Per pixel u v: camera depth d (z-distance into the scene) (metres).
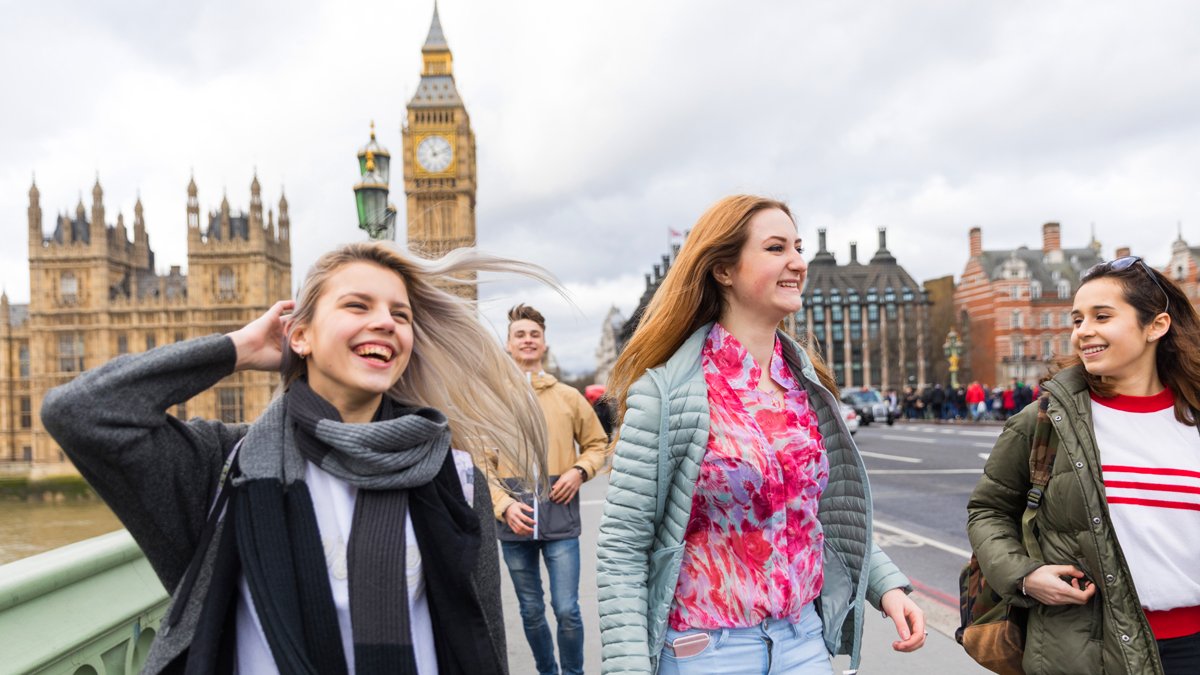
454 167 103.25
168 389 1.33
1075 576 1.89
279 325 1.51
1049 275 87.19
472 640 1.40
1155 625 1.90
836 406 1.90
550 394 3.83
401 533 1.35
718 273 1.89
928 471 13.12
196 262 107.12
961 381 83.81
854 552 1.90
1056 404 2.00
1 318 108.81
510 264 1.76
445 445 1.48
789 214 1.91
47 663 1.93
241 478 1.34
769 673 1.73
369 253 1.54
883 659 3.92
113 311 107.75
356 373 1.44
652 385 1.80
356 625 1.29
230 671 1.31
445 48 106.69
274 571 1.27
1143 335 1.92
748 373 1.86
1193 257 67.44
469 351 1.71
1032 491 2.02
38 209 107.38
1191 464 1.90
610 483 1.80
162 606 2.55
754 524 1.76
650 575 1.78
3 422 108.56
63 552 2.28
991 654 2.09
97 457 1.25
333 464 1.37
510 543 3.64
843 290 104.62
